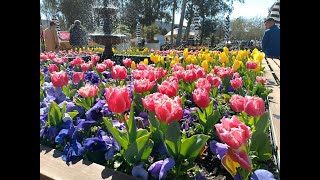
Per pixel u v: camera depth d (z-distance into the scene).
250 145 1.30
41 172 1.26
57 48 11.30
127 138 1.35
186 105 2.48
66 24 42.81
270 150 1.28
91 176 1.21
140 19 43.66
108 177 1.20
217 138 1.67
